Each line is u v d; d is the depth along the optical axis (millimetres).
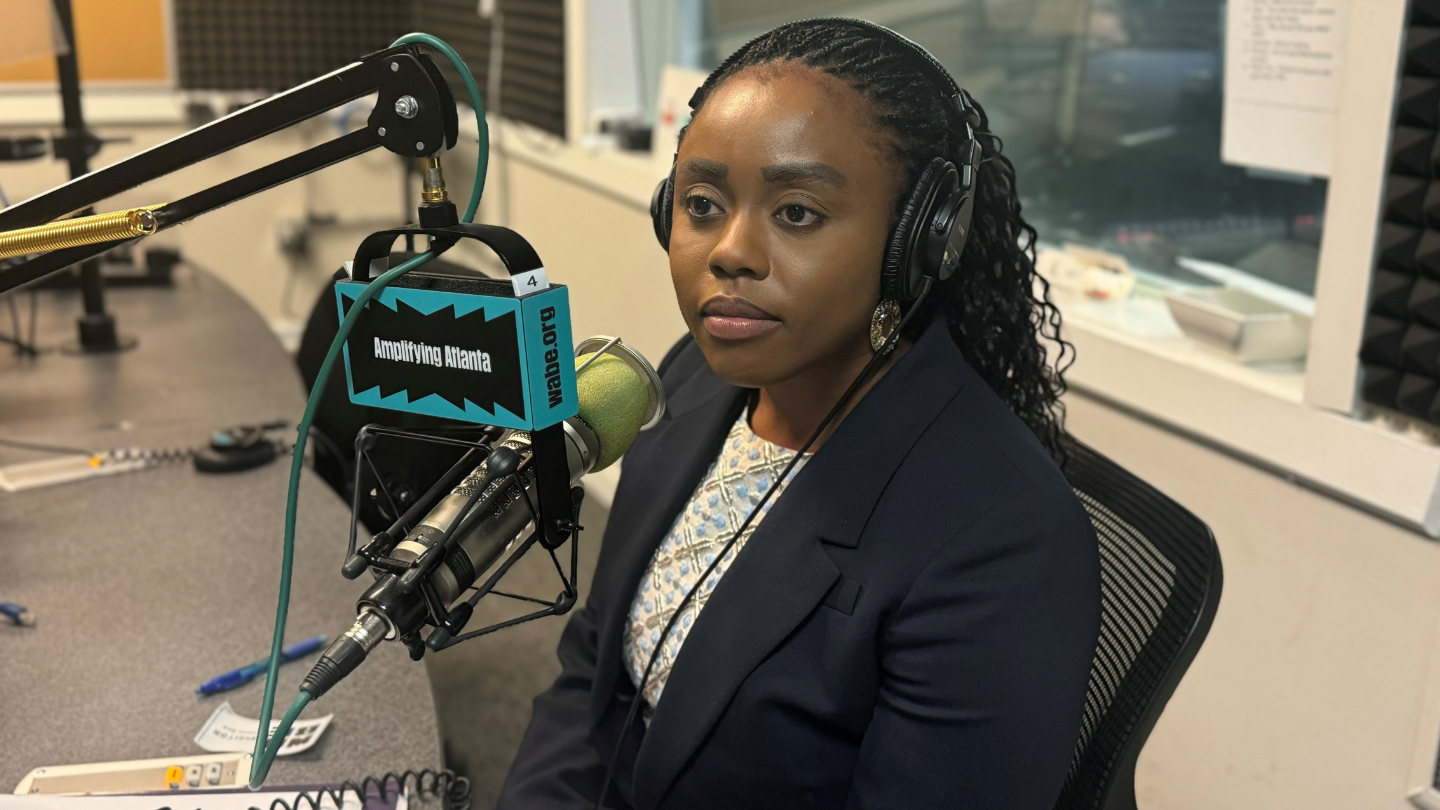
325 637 1148
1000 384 958
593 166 3049
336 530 1410
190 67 3676
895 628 771
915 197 731
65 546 1357
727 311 720
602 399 697
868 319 764
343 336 615
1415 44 1199
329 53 3828
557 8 3176
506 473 607
